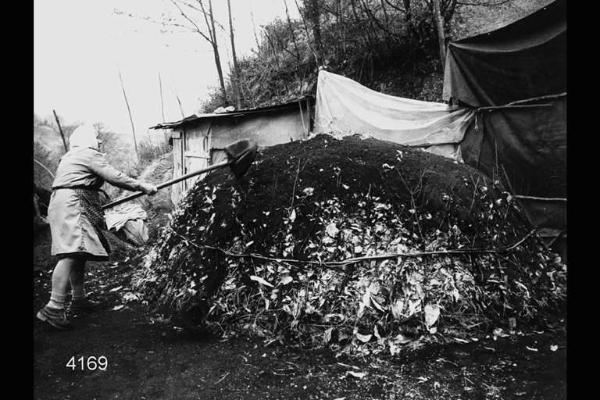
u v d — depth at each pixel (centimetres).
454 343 253
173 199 884
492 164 457
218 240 325
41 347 263
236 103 1003
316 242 294
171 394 212
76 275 331
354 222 299
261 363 240
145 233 599
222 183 369
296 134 704
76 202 303
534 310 285
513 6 738
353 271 281
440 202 312
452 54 473
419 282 275
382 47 843
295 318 269
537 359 233
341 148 350
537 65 405
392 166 329
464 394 203
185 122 824
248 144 328
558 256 354
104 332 290
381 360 239
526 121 421
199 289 309
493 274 293
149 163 1251
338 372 228
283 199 319
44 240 496
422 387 211
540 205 404
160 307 327
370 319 263
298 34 1119
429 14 744
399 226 296
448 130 498
